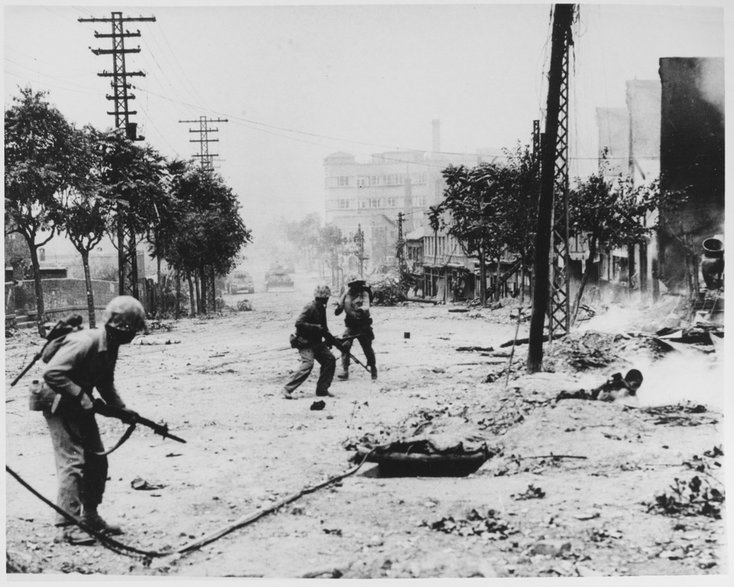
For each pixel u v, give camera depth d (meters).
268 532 5.73
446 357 17.11
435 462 7.32
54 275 32.91
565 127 16.48
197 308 45.81
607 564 4.93
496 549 5.29
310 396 11.98
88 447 5.71
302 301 51.44
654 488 6.32
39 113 21.89
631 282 26.58
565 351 15.00
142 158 28.17
